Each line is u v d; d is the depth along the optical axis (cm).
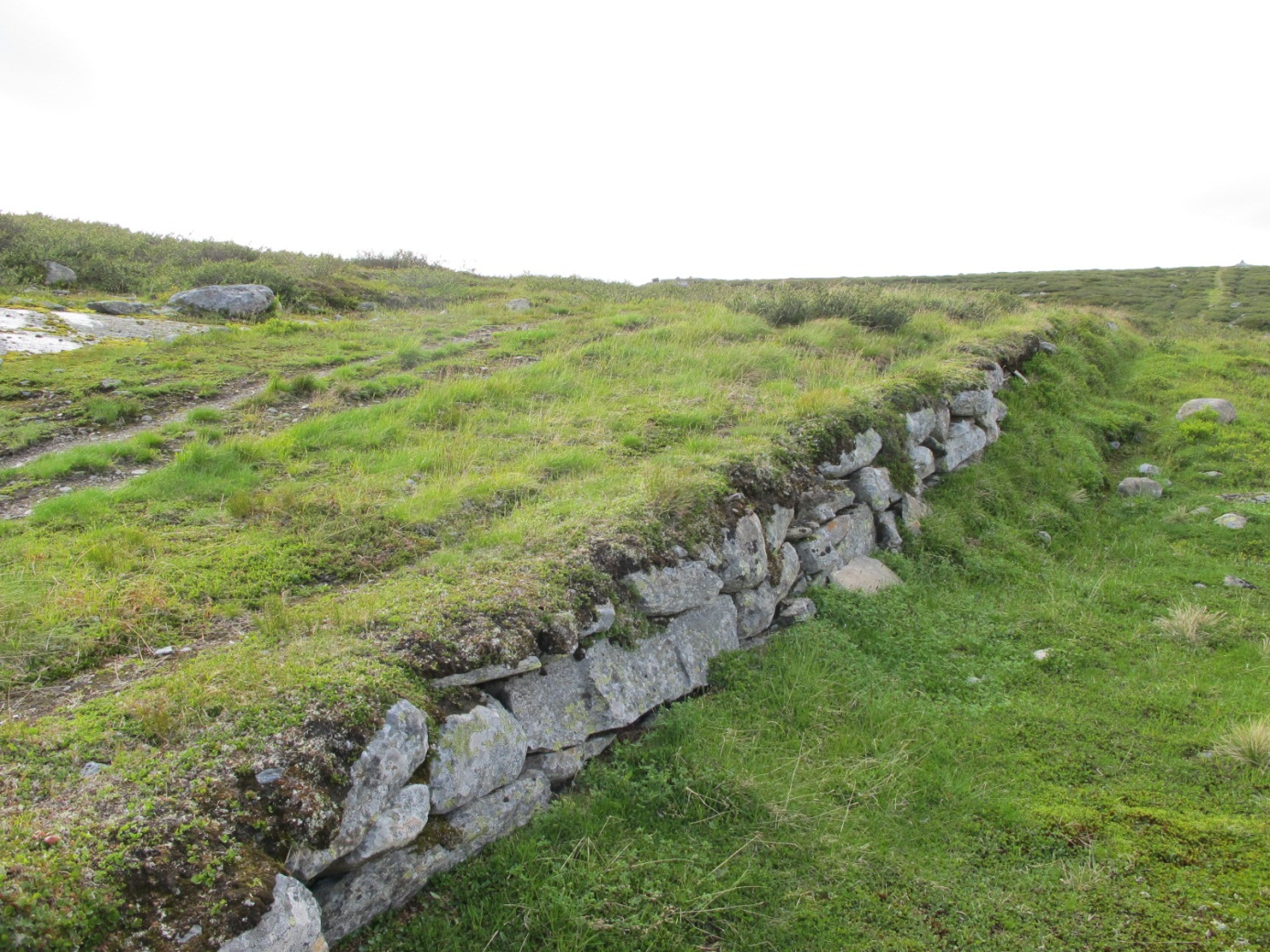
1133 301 4247
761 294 1775
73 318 1352
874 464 892
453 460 782
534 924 373
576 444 843
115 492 668
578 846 414
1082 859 436
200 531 615
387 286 2148
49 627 463
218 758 346
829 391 933
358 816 355
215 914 289
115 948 269
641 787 466
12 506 652
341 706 378
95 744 362
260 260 2089
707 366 1162
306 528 630
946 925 396
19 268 1647
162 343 1254
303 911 312
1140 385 1620
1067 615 752
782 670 605
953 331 1501
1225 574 849
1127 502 1093
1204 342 2127
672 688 546
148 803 318
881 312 1473
